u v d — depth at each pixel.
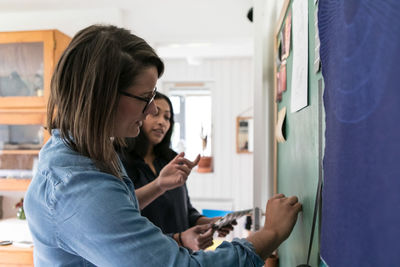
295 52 0.87
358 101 0.40
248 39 2.82
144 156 1.62
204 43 2.93
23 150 2.43
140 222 0.55
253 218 1.20
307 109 0.75
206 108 4.38
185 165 1.08
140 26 2.85
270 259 1.31
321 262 0.63
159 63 0.66
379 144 0.34
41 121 2.39
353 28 0.41
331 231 0.52
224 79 4.29
